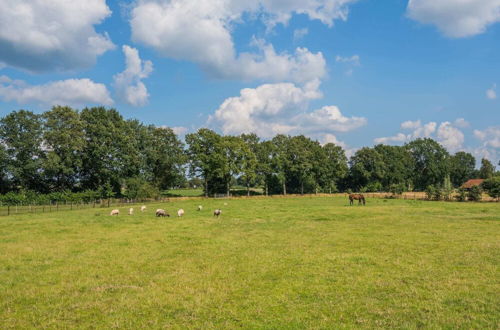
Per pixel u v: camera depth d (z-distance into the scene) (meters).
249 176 97.31
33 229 27.09
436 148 133.00
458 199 65.12
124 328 9.37
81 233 25.14
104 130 77.69
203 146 95.75
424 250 18.36
